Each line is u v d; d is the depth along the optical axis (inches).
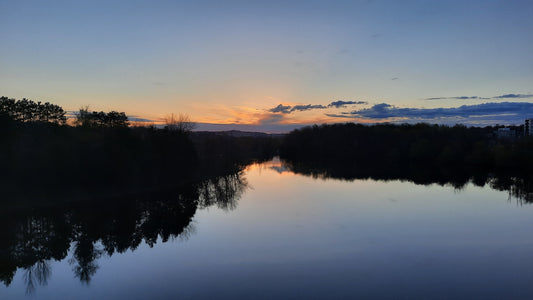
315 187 2386.8
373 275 885.8
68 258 1053.8
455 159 4037.9
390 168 3762.3
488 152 3769.7
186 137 2883.9
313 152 5974.4
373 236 1224.8
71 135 2260.1
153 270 943.0
